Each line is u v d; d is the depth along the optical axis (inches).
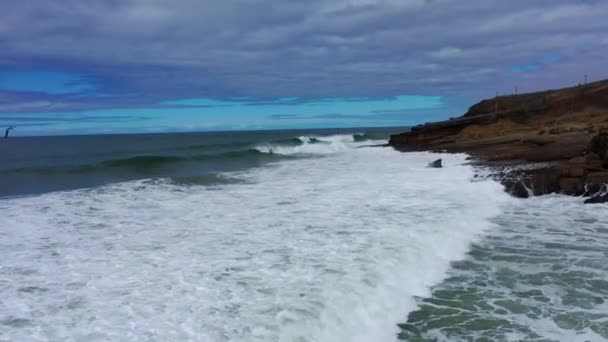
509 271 310.3
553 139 1005.2
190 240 334.0
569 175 582.6
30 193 564.1
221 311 216.1
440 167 826.8
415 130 1700.3
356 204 473.1
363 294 243.6
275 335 196.4
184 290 239.6
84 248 311.6
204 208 453.4
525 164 723.4
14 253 297.4
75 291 236.5
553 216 471.8
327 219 402.0
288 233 353.7
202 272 266.2
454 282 289.6
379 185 612.4
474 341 218.5
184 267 274.5
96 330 196.4
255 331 198.8
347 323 217.6
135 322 203.9
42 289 238.2
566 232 409.7
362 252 306.3
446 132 1658.5
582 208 508.7
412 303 256.7
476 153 1020.5
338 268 275.6
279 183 645.3
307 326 205.5
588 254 346.9
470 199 515.2
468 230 398.0
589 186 556.4
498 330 228.8
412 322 236.4
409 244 328.2
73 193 529.7
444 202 487.2
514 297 267.7
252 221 395.2
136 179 709.9
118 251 305.7
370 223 386.6
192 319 207.6
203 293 236.1
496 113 1706.4
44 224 377.1
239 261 286.5
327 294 237.9
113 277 256.8
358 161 1056.8
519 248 361.4
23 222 381.7
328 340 201.6
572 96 1728.6
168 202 483.8
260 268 273.9
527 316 243.9
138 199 498.6
